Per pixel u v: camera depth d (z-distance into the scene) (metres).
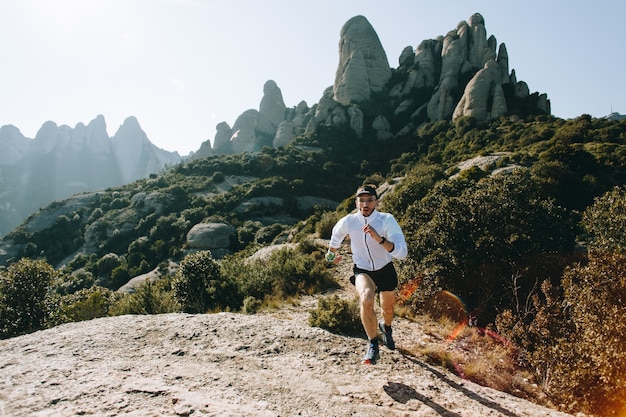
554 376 4.77
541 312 6.05
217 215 62.69
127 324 4.91
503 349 6.21
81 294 18.98
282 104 140.75
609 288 5.36
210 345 4.26
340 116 93.75
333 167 79.56
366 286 3.60
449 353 5.32
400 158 73.00
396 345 5.21
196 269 11.83
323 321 5.61
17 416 2.42
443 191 13.13
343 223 3.78
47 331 4.67
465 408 3.21
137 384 3.01
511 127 60.75
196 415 2.53
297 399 3.03
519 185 11.87
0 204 196.62
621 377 4.00
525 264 9.19
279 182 72.56
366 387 3.41
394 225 3.55
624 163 36.09
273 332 4.77
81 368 3.38
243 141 129.38
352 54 103.38
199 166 86.25
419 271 9.31
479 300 8.81
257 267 12.35
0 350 3.96
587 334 4.69
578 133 46.66
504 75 84.69
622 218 11.06
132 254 54.47
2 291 15.36
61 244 69.94
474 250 9.24
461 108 73.69
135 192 79.62
